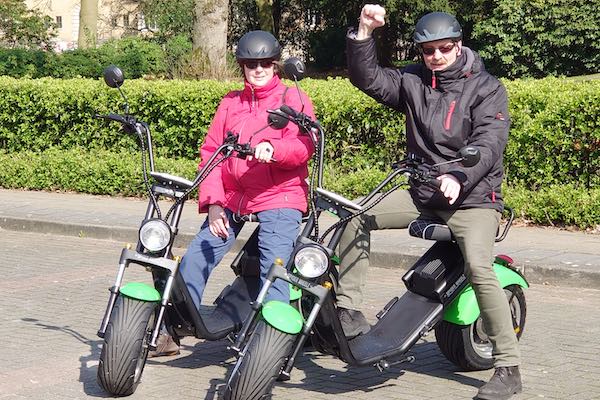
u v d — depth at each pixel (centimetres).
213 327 628
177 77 2208
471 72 611
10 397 621
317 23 4300
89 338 765
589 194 1143
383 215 629
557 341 745
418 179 564
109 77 642
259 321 552
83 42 3011
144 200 1425
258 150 584
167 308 611
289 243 632
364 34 620
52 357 712
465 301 637
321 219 1195
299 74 597
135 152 1513
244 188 642
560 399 610
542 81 1254
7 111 1593
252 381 530
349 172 1344
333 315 557
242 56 634
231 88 1427
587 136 1159
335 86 1370
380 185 568
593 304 862
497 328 597
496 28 2894
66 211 1322
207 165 597
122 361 584
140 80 1529
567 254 982
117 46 2862
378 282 956
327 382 649
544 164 1188
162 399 613
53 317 829
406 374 667
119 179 1450
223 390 615
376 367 615
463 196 602
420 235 613
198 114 1453
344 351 571
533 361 692
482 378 657
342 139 1345
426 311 621
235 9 4122
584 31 2789
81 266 1052
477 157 550
